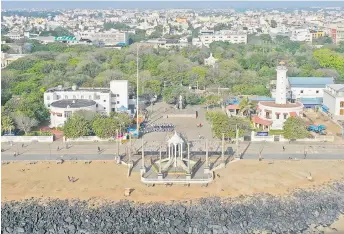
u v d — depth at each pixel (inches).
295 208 5728.3
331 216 5625.0
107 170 6884.8
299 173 6727.4
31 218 5467.5
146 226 5315.0
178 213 5565.9
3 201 5841.5
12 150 7770.7
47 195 6033.5
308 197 5984.3
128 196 6013.8
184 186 6314.0
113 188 6250.0
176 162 6781.5
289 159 7303.2
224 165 6958.7
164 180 6402.6
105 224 5339.6
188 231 5246.1
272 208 5708.7
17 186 6289.4
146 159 7332.7
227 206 5723.4
